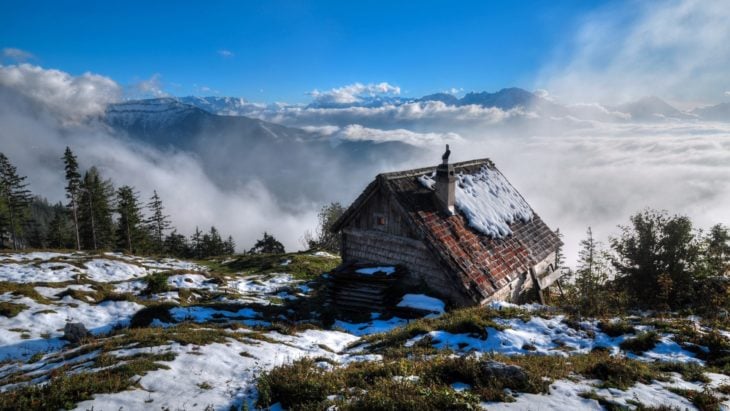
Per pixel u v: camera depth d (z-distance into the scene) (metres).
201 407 7.96
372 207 21.16
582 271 19.20
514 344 12.20
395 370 9.23
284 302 22.34
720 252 18.22
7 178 65.31
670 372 9.48
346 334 16.03
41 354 13.08
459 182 24.06
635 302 18.39
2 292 19.39
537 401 7.40
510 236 23.17
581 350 11.75
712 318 14.80
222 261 45.41
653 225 19.06
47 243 85.25
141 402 8.01
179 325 15.31
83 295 20.39
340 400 7.58
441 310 17.70
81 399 7.89
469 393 7.26
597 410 7.10
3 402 7.66
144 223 72.44
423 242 19.03
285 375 9.05
